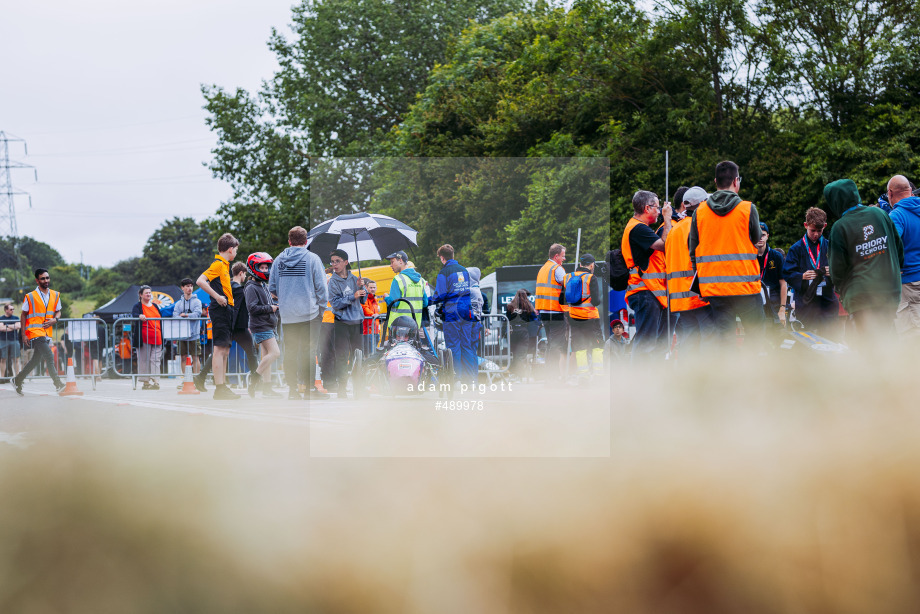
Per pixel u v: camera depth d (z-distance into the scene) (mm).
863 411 13555
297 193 105500
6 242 186000
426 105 75750
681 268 18516
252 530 6398
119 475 8781
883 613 5977
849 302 19766
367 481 7867
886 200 24844
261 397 27734
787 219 62844
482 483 7781
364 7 106188
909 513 6918
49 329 32750
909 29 63906
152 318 35438
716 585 5922
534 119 64750
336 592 5727
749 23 66625
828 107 66562
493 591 5645
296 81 107750
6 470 9109
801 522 6461
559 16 80000
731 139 68812
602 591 5715
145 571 5949
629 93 71000
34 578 5750
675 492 7574
